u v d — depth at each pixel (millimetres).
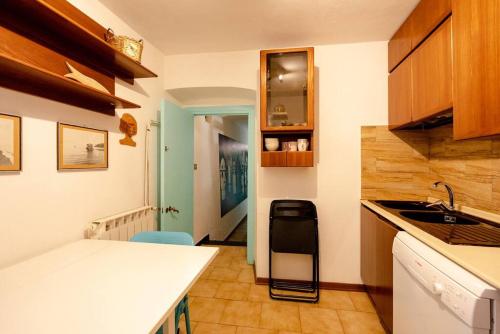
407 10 1783
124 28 1941
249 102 2895
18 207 1192
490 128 1047
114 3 1714
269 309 1986
